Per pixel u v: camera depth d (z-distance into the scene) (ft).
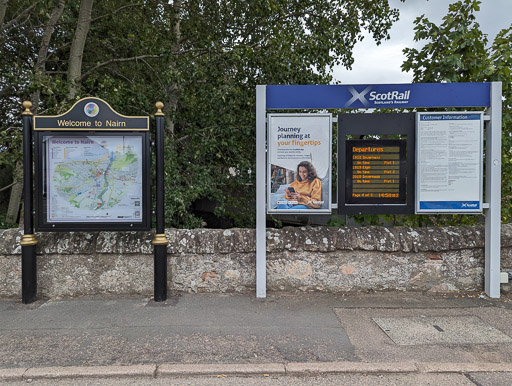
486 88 16.10
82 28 26.81
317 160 16.31
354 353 11.48
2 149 21.31
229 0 26.71
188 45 29.37
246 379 10.32
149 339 12.35
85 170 15.67
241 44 24.75
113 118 15.51
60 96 22.16
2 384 10.08
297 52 24.80
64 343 12.08
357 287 16.69
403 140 16.30
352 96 16.25
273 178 16.38
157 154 15.76
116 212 15.83
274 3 26.13
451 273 16.76
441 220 19.62
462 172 16.12
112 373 10.41
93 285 16.42
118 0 31.53
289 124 16.29
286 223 32.86
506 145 18.12
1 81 26.08
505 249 16.98
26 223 15.64
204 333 12.78
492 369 10.63
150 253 16.37
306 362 10.94
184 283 16.69
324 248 16.48
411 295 16.46
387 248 16.49
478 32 18.29
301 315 14.33
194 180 22.89
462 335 12.70
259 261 16.10
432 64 18.57
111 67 34.06
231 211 25.61
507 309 14.98
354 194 16.52
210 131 22.74
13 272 16.26
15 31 29.37
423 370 10.61
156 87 26.61
